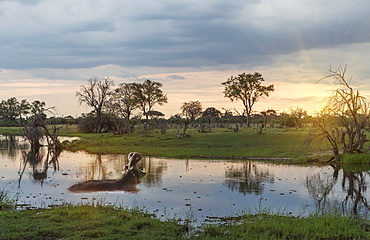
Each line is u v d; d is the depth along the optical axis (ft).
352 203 39.40
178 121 296.51
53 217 29.40
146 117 302.86
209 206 36.45
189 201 38.50
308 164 74.69
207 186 47.73
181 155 92.89
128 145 127.65
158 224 28.04
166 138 153.69
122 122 250.16
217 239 24.82
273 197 41.55
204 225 29.14
